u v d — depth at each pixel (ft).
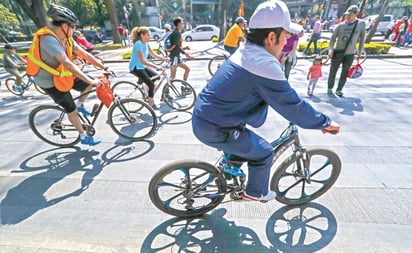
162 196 7.94
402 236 6.33
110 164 10.02
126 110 11.93
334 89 18.58
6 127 13.75
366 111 14.35
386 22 65.10
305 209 7.36
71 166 9.94
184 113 15.08
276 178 6.92
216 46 50.11
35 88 22.38
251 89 4.72
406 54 32.94
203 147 11.14
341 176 8.72
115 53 45.27
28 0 48.49
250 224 6.92
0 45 73.77
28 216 7.41
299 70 25.73
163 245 6.35
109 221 7.16
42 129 12.82
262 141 5.86
